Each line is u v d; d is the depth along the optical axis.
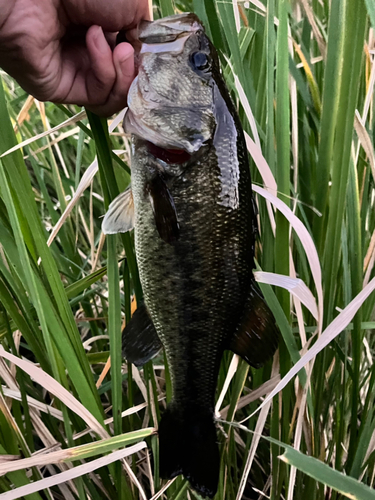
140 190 0.29
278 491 0.36
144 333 0.32
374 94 0.36
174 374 0.31
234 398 0.34
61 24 0.30
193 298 0.30
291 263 0.32
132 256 0.32
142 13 0.31
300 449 0.39
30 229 0.26
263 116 0.34
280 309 0.30
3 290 0.28
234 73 0.32
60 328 0.27
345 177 0.28
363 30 0.25
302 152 0.37
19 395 0.33
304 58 0.33
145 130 0.28
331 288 0.32
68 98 0.31
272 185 0.30
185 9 0.42
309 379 0.31
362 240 0.36
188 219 0.29
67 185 0.57
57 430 0.34
